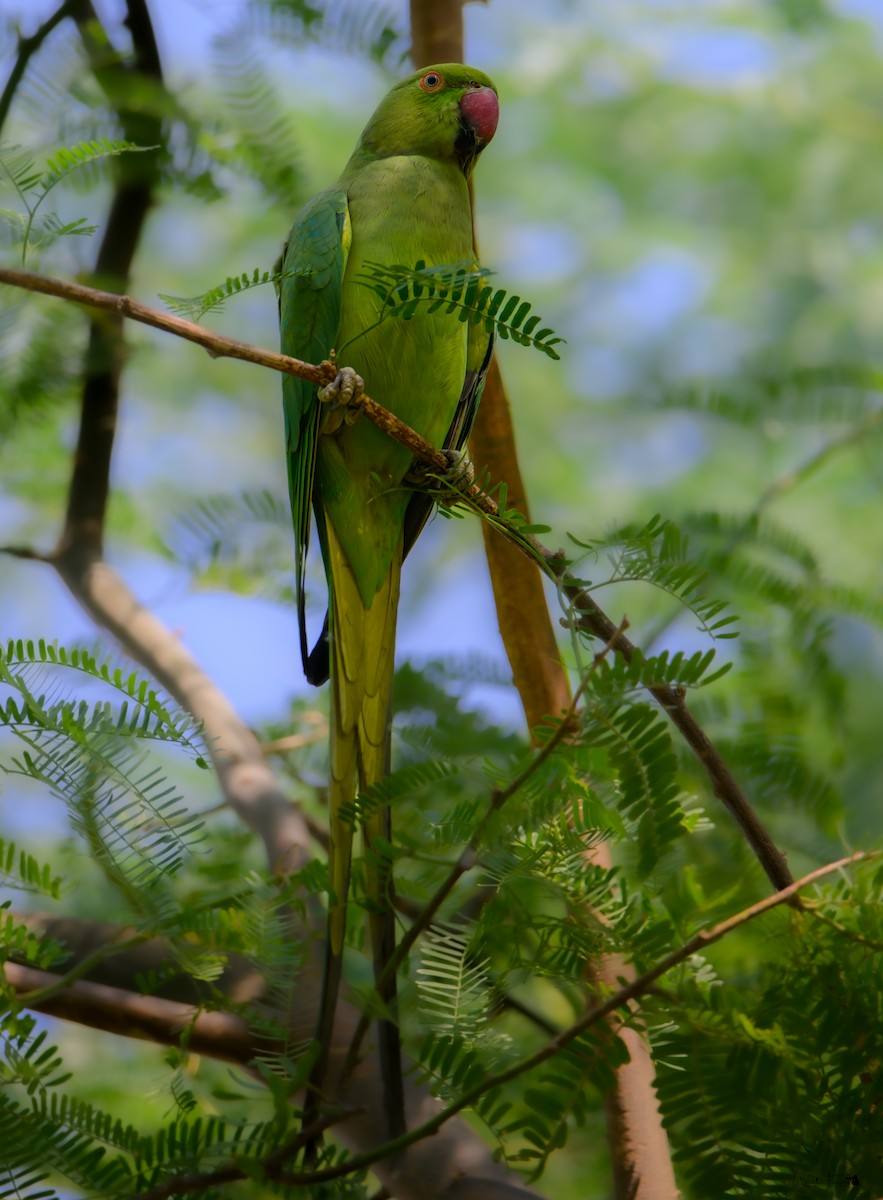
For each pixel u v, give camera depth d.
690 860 5.17
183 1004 5.04
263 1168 3.87
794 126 13.51
